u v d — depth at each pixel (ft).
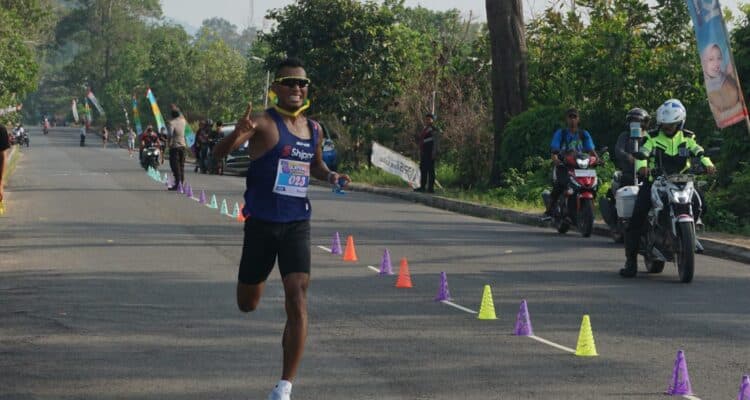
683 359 28.78
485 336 36.63
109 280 49.29
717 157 87.04
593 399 28.12
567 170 71.72
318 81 162.50
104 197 105.09
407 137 146.41
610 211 66.44
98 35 627.05
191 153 243.81
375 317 40.19
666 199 49.73
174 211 88.22
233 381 30.01
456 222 82.48
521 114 108.88
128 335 36.47
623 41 107.24
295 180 28.07
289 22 165.99
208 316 40.04
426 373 31.04
